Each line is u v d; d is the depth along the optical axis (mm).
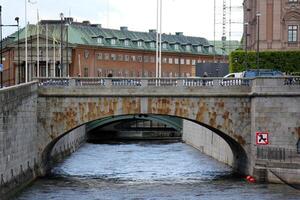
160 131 141250
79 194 59312
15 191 58250
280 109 65875
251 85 68188
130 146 115312
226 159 83562
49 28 158375
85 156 95938
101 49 169875
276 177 63594
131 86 68625
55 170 77562
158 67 100688
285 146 65812
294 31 109688
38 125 69000
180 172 76000
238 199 56000
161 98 68688
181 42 197875
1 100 53594
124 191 61219
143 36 187500
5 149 55031
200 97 68688
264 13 110062
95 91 68562
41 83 69062
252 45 119188
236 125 68688
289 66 105438
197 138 107438
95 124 124625
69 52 159875
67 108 68938
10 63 155875
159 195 58906
